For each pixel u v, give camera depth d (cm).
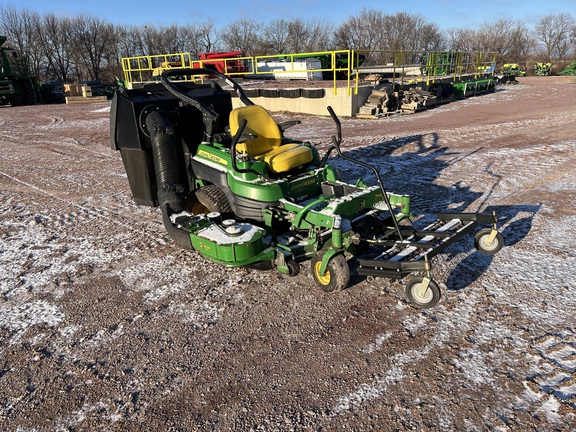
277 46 6831
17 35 5659
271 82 2484
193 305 441
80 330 407
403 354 355
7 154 1227
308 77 2762
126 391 331
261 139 557
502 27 7231
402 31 6569
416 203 697
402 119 1603
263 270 494
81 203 778
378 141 1201
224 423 299
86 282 495
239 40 6788
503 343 360
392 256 418
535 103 1892
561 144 1039
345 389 322
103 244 597
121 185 884
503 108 1770
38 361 368
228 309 431
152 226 655
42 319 427
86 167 1048
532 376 324
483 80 2442
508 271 471
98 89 3638
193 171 600
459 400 306
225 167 538
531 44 7950
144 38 6631
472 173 843
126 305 445
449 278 464
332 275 425
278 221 507
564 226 575
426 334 378
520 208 649
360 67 2559
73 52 5938
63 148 1295
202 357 364
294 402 313
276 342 379
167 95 632
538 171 830
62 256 564
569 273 459
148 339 390
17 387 340
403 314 408
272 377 338
